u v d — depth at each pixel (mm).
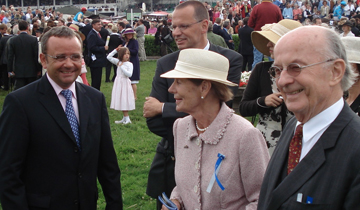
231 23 23078
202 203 2240
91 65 10977
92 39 10828
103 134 2895
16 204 2443
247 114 3613
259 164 2154
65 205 2623
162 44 19781
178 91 2322
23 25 10008
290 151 1756
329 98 1643
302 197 1562
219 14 24281
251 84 3672
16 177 2475
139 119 8945
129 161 6230
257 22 11242
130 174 5785
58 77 2623
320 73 1608
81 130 2693
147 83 13375
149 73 15625
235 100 7840
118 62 8422
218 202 2195
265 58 16562
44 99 2613
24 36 10000
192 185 2295
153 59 20016
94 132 2764
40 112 2578
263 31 3498
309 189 1554
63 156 2604
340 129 1568
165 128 3047
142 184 5398
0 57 12109
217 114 2322
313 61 1606
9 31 13742
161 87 3150
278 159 1824
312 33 1636
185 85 2297
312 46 1611
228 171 2186
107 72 13828
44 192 2582
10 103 2553
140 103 10367
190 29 3092
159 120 3061
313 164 1576
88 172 2725
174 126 2572
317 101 1634
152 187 3195
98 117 2834
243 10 23984
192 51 2328
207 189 2195
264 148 2229
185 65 2314
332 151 1550
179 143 2477
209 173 2232
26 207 2486
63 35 2600
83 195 2686
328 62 1607
